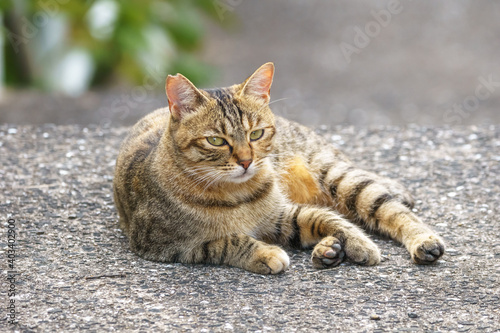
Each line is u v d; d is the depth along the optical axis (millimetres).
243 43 22172
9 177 7285
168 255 5223
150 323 4230
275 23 23656
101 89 15422
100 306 4461
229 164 5047
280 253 4977
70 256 5328
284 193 6090
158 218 5242
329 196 6203
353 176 6078
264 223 5426
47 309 4410
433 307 4434
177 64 15008
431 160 7898
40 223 6020
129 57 14523
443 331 4129
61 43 14875
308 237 5477
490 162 7727
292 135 6316
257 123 5180
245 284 4793
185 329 4156
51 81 15078
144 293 4656
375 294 4621
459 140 8648
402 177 7324
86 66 14914
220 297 4586
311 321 4254
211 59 20250
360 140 8836
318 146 6469
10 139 8750
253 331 4129
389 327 4180
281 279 4879
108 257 5320
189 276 4945
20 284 4789
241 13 24422
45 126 9484
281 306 4453
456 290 4680
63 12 14539
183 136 5109
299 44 22047
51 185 7074
